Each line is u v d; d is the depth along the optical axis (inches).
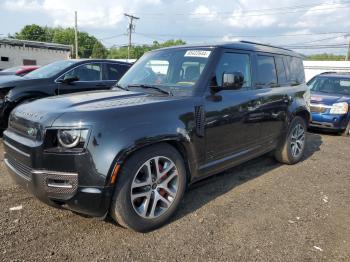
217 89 152.4
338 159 246.7
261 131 184.1
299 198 168.9
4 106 247.9
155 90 151.9
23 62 1160.2
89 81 291.6
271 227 137.3
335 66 1056.2
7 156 134.8
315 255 118.8
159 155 127.1
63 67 284.4
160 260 112.0
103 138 112.0
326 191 180.2
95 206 114.0
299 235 131.9
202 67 153.5
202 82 148.3
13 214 137.3
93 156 111.1
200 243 123.0
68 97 140.4
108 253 114.4
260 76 185.2
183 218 141.3
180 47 173.3
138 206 126.7
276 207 156.6
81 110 116.2
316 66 1094.4
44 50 1212.5
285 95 202.1
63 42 3486.7
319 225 140.9
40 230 126.3
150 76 166.4
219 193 170.2
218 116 150.3
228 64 163.3
